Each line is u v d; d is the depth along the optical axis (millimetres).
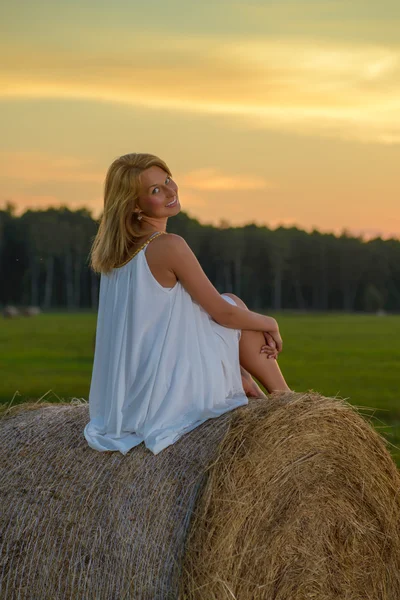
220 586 5191
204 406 6062
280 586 5652
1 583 5594
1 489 5875
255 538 5480
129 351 6180
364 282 162625
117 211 6383
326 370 27438
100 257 6410
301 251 161375
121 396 6090
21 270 131500
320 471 5879
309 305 161625
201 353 6293
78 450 5957
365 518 6168
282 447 5633
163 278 6281
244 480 5434
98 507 5578
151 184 6359
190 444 5672
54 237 132375
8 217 132000
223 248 151375
